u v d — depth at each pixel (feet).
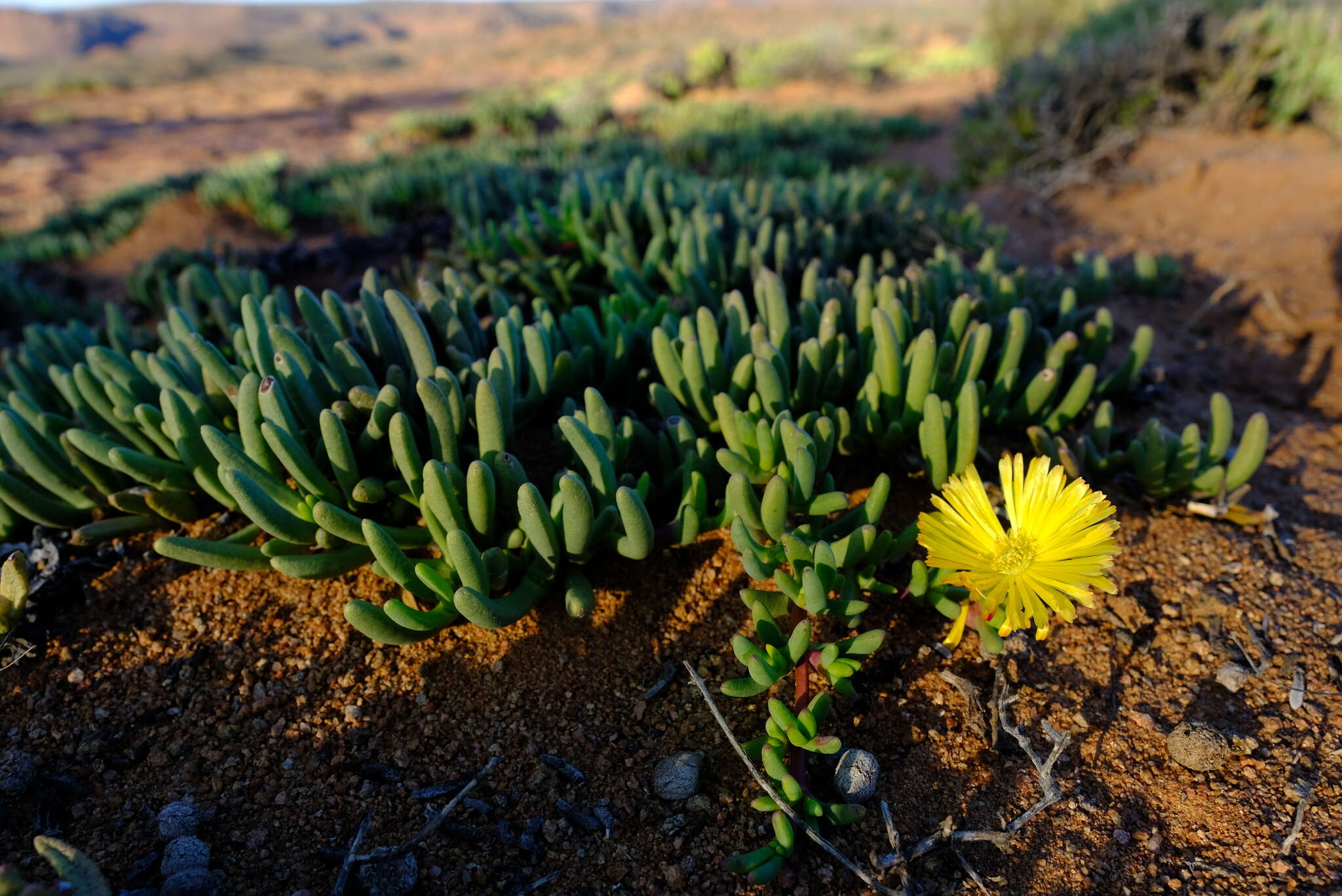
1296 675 0.72
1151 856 0.60
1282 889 0.57
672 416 0.85
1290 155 2.05
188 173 3.84
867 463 0.94
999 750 0.67
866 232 1.51
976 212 1.71
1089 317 1.19
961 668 0.73
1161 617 0.79
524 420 0.92
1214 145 2.30
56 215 3.66
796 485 0.75
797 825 0.61
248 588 0.81
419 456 0.77
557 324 1.30
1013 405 0.98
